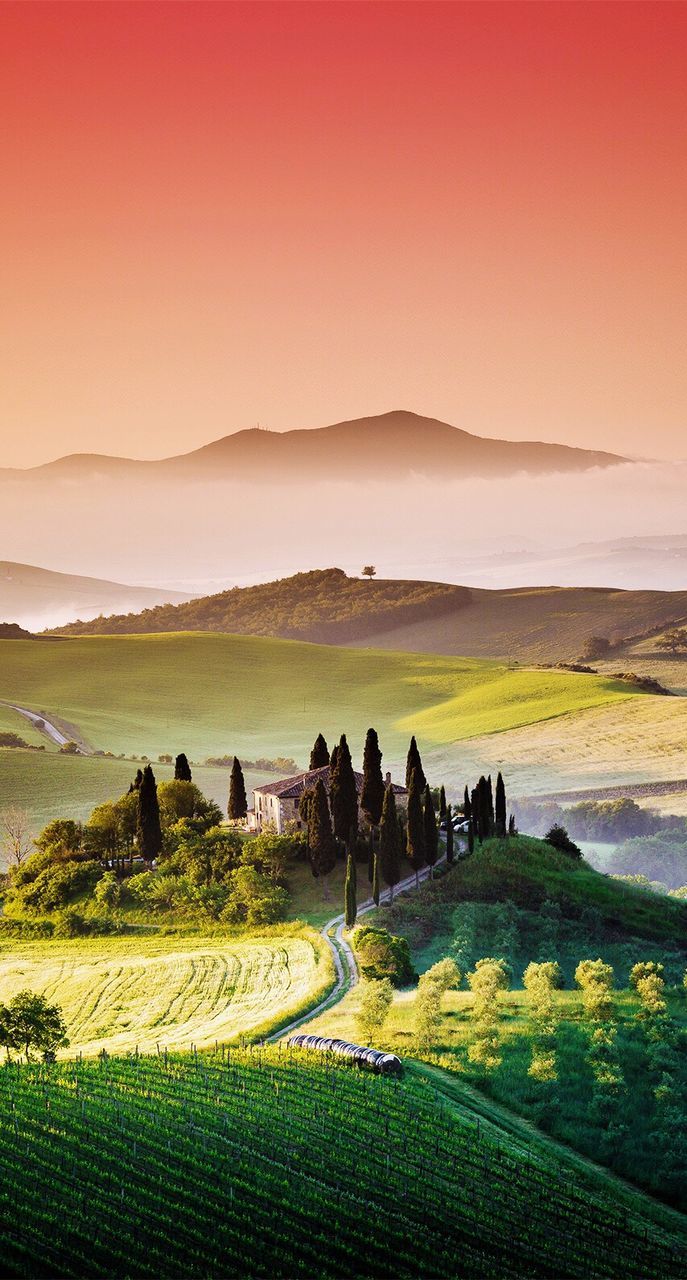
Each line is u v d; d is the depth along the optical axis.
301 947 100.94
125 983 96.38
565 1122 65.81
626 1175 61.72
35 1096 62.38
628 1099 68.75
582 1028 77.75
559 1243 52.94
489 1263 50.44
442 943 100.94
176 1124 59.41
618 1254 52.72
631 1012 82.25
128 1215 50.75
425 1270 49.28
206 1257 48.09
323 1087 65.62
